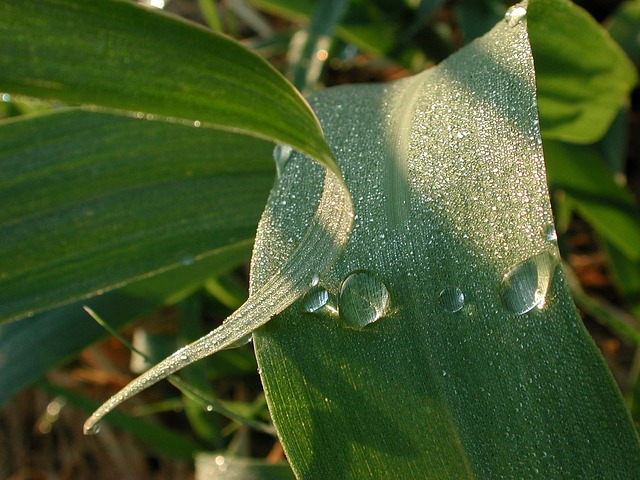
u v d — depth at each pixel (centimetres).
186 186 14
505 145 9
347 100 12
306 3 23
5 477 24
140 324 23
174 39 9
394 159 10
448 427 8
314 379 9
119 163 14
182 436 20
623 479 8
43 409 24
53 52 8
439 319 9
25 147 14
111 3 8
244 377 21
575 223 24
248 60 9
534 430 8
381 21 22
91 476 23
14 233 14
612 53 15
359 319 9
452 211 9
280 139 9
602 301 23
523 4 11
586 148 19
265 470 15
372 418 9
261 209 14
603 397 8
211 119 9
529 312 8
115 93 8
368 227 10
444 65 12
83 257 14
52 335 17
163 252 14
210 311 21
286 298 9
